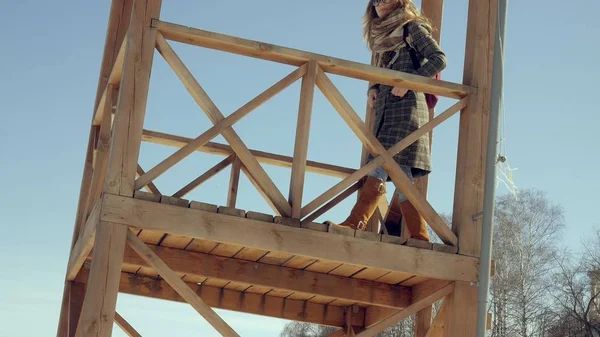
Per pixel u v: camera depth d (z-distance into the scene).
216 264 5.34
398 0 5.38
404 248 4.77
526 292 35.00
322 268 5.38
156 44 4.62
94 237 4.74
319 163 6.15
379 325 4.82
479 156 5.05
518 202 36.81
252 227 4.52
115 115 4.46
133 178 4.41
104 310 4.23
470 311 4.81
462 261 4.85
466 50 5.27
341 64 4.85
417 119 5.26
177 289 4.43
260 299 6.24
